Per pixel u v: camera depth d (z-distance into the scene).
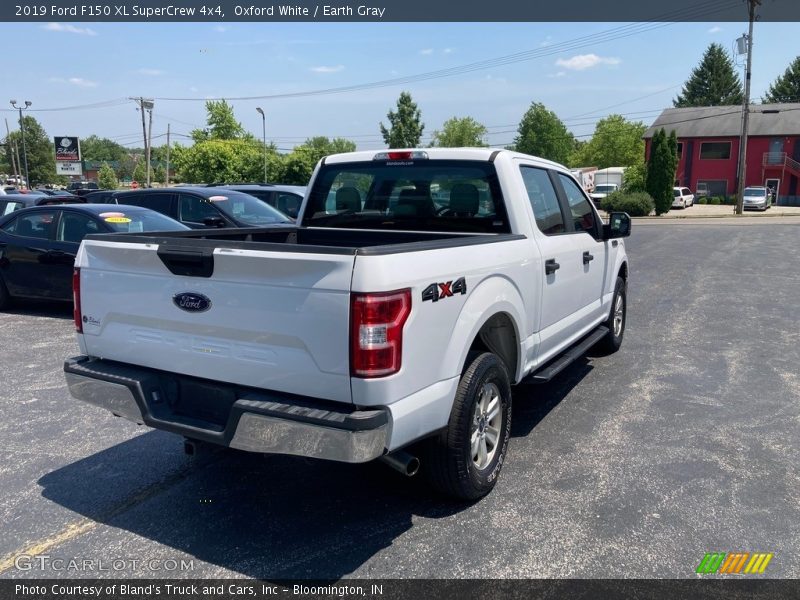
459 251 3.43
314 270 2.89
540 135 89.12
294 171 58.81
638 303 10.26
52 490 3.93
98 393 3.60
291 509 3.71
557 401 5.55
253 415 3.03
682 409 5.35
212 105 75.25
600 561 3.17
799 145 51.25
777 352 7.21
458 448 3.47
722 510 3.67
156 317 3.42
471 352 3.71
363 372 2.84
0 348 7.22
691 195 50.25
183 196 11.21
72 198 13.08
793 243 20.92
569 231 5.21
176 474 4.16
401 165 4.84
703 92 92.81
